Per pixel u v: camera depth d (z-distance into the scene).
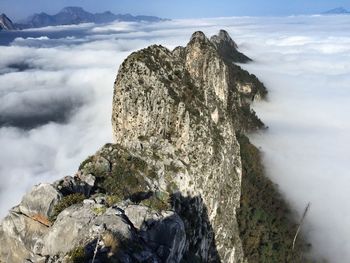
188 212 60.34
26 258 32.94
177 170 61.09
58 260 28.80
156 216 33.59
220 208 70.00
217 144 69.19
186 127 64.88
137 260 29.03
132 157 60.59
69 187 42.50
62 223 31.20
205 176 64.75
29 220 34.47
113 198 35.69
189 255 53.16
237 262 73.31
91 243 29.06
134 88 65.44
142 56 68.31
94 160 57.75
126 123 66.19
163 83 66.50
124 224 30.84
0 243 34.88
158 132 65.50
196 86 72.69
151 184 57.44
